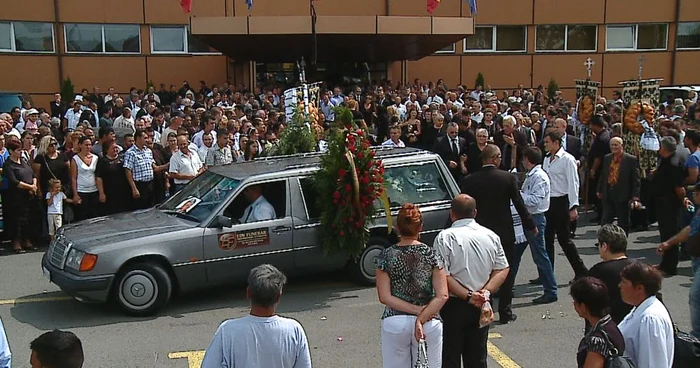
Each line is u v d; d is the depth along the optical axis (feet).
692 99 70.85
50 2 76.69
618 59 89.30
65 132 52.06
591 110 45.19
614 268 15.21
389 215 27.25
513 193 22.15
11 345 22.15
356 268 28.22
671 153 30.50
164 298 24.79
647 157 39.63
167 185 37.40
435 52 86.99
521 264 32.30
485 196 22.06
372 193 26.86
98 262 23.80
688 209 29.19
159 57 80.89
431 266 15.26
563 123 40.11
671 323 13.04
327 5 83.30
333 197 26.50
